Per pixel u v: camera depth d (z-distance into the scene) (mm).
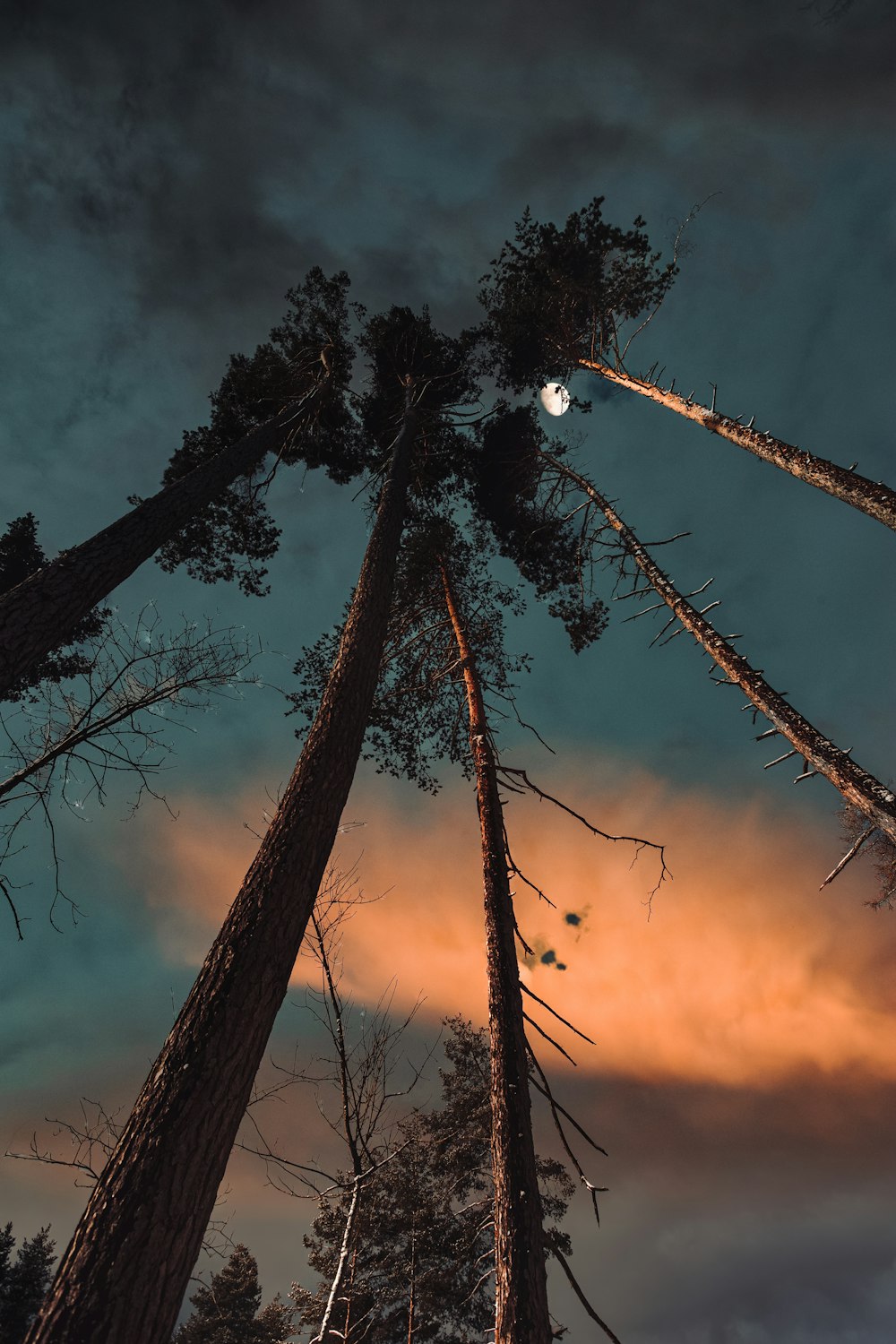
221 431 9812
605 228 9156
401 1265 8547
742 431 6719
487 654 9469
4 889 4332
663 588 7562
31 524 9156
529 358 11008
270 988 2789
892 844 4312
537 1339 3143
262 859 3328
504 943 5051
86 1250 1896
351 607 5961
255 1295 13523
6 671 3562
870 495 4965
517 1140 3982
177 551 9945
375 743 9609
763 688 5859
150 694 4984
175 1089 2318
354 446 11570
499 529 11938
